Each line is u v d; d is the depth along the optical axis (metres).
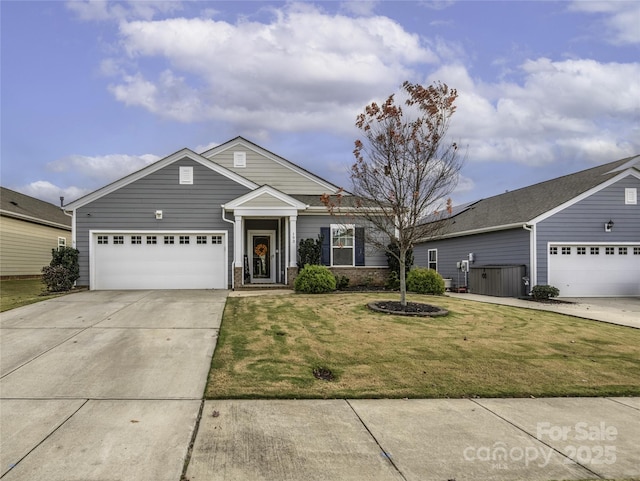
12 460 3.73
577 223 16.89
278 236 17.36
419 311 10.75
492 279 17.14
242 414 4.90
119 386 5.75
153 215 15.87
